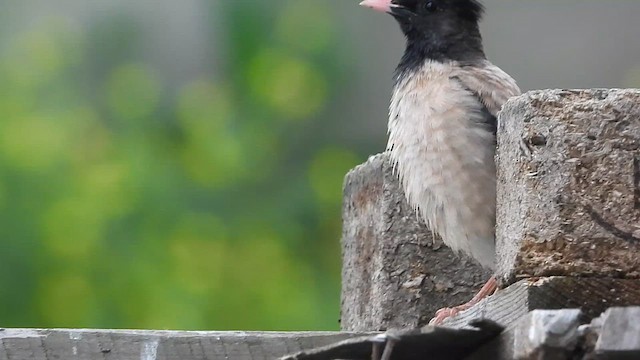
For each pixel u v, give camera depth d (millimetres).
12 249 13312
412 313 9594
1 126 13945
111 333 7359
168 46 17828
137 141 14523
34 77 15008
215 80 16172
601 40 21297
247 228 14445
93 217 13555
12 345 7258
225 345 7441
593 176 6922
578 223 6898
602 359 5793
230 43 16484
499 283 7270
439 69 10156
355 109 17156
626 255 6863
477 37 10922
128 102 15070
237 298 13828
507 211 7180
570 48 21297
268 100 15711
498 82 9938
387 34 18969
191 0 18109
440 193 9516
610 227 6887
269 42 16438
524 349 6008
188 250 13758
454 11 10906
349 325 10211
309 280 14375
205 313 13508
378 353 6395
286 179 15172
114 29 17188
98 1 17672
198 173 14422
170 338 7391
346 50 17234
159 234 13773
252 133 15344
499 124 7418
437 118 9594
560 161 6938
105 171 13898
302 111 15914
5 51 15688
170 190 14117
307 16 16688
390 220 9695
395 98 9992
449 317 8195
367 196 9992
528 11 21438
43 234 13391
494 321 6660
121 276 13453
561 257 6887
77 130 14141
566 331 5875
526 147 6996
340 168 15391
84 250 13406
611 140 6934
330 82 16578
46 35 15562
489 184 9438
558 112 6980
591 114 6957
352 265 10188
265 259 14164
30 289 13250
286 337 7465
